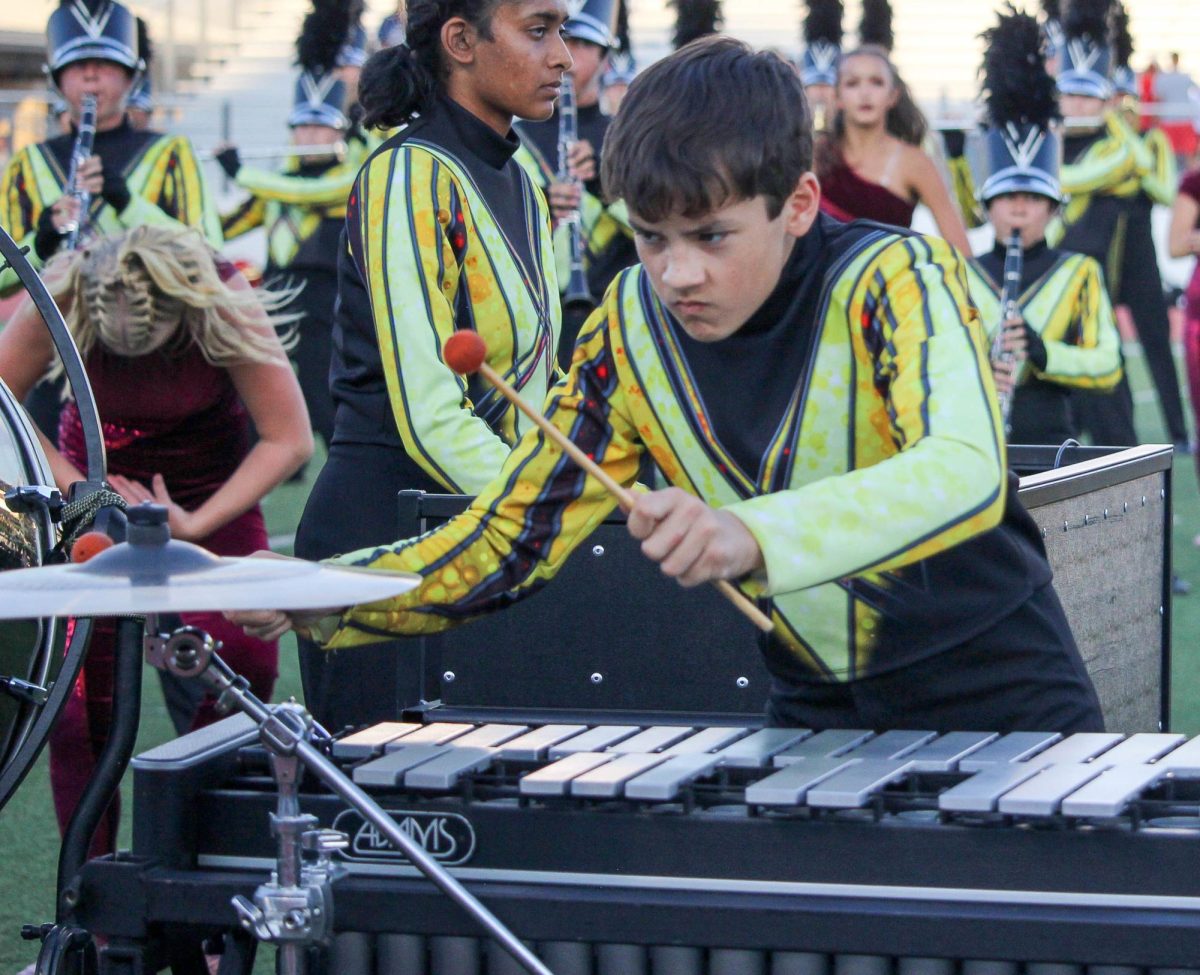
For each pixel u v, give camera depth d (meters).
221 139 43.19
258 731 4.66
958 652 5.02
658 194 4.49
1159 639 7.95
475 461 6.74
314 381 18.77
